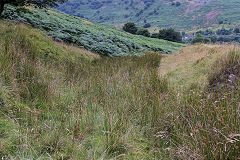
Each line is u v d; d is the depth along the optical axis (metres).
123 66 6.73
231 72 3.98
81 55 9.38
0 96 2.41
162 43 33.56
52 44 8.24
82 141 2.09
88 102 3.22
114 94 3.60
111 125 2.30
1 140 1.76
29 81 3.16
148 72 5.11
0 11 8.80
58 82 3.83
